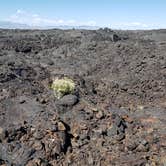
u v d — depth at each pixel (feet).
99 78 94.99
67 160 42.98
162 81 84.12
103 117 52.21
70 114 53.42
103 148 45.14
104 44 136.46
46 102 58.34
